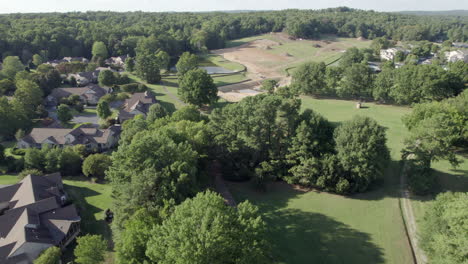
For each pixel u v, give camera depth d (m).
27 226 50.22
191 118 80.75
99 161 71.94
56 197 60.94
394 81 107.31
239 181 65.81
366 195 59.50
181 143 53.66
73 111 114.62
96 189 68.44
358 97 120.62
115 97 123.31
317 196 59.94
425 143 58.25
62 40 197.25
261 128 62.75
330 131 65.25
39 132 89.44
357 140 57.03
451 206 38.22
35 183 61.94
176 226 35.38
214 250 32.62
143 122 79.19
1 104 92.56
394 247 46.78
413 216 52.91
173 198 44.69
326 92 124.50
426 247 41.81
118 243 41.22
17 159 78.56
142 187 45.81
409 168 63.47
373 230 50.44
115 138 91.88
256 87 146.38
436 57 196.38
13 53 175.38
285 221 53.25
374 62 189.38
